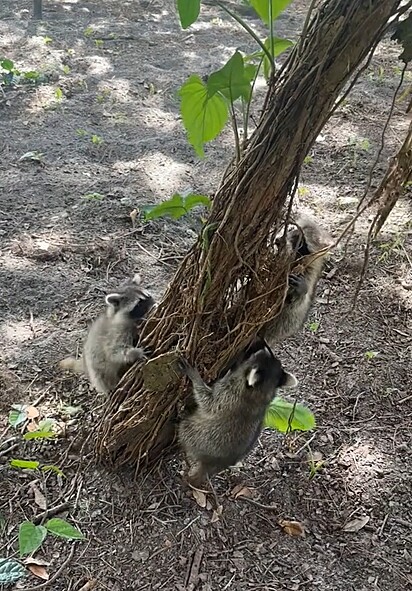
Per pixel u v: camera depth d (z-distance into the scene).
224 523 1.26
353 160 2.56
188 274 1.13
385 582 1.20
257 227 1.04
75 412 1.44
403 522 1.31
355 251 2.08
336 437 1.49
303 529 1.28
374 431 1.51
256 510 1.30
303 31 0.92
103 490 1.28
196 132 1.18
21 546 1.01
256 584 1.17
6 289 1.80
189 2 0.95
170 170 2.42
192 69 3.28
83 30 3.69
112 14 4.03
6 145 2.49
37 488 1.28
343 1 0.88
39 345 1.62
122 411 1.24
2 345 1.62
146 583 1.15
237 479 1.35
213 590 1.15
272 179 1.00
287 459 1.42
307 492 1.35
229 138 2.67
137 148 2.55
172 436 1.27
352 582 1.20
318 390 1.61
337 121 2.84
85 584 1.13
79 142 2.55
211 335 1.15
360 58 0.92
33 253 1.94
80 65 3.21
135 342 1.28
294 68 0.93
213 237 1.05
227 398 1.18
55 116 2.72
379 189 1.04
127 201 2.20
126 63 3.30
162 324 1.19
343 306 1.89
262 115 0.98
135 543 1.20
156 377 1.17
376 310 1.88
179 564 1.18
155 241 2.06
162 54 3.46
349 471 1.41
